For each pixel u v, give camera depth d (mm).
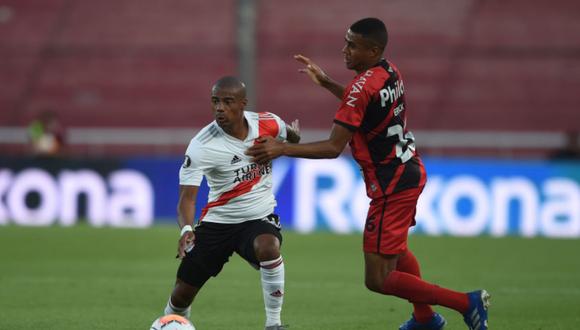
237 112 23188
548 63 94188
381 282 23000
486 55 95562
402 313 30375
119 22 101688
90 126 92250
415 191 23172
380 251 22953
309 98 92125
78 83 95750
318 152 22438
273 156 22172
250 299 33406
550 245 54531
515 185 59906
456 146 79438
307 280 39188
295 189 61375
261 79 94000
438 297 22562
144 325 27781
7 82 96375
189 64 96938
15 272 41375
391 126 22984
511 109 90562
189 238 22359
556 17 98750
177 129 91688
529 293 35750
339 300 33406
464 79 93312
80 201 63938
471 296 22438
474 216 60094
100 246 51938
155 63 97188
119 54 98375
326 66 95188
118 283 37875
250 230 23859
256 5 102438
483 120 90062
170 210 63188
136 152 84312
